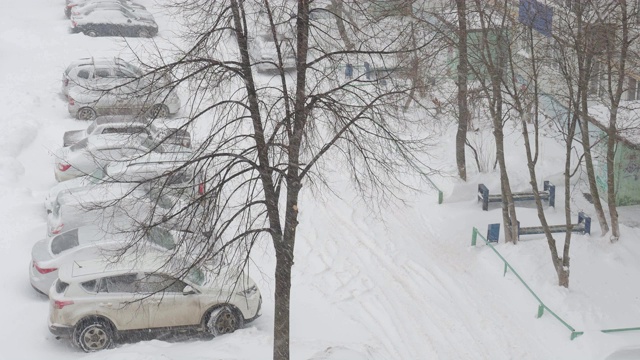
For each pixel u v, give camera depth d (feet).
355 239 66.54
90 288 49.26
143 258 50.34
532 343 53.52
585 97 61.16
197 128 80.84
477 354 51.96
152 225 41.34
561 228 66.59
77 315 48.80
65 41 116.16
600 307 57.57
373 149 49.60
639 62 73.56
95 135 73.31
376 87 47.62
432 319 55.72
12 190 71.10
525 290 59.41
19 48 112.47
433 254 64.69
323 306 56.70
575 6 65.00
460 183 73.15
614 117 63.26
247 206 40.88
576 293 59.06
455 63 85.92
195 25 44.75
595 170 75.41
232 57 56.85
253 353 47.85
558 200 74.28
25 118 87.86
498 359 51.52
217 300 51.13
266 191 41.29
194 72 40.37
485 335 54.19
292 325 53.93
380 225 68.90
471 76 84.43
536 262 62.28
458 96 73.56
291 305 56.59
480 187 72.43
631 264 63.10
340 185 75.25
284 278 42.27
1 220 65.87
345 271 61.62
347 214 70.59
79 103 89.10
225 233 65.46
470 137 81.51
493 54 78.74
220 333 51.55
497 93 61.72
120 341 50.39
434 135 76.69
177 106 85.46
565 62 66.28
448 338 53.57
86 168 70.38
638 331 54.13
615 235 65.82
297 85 40.70
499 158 64.18
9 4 138.31
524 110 67.87
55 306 48.80
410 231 68.18
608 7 62.13
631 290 59.93
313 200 72.74
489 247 65.26
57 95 96.78
